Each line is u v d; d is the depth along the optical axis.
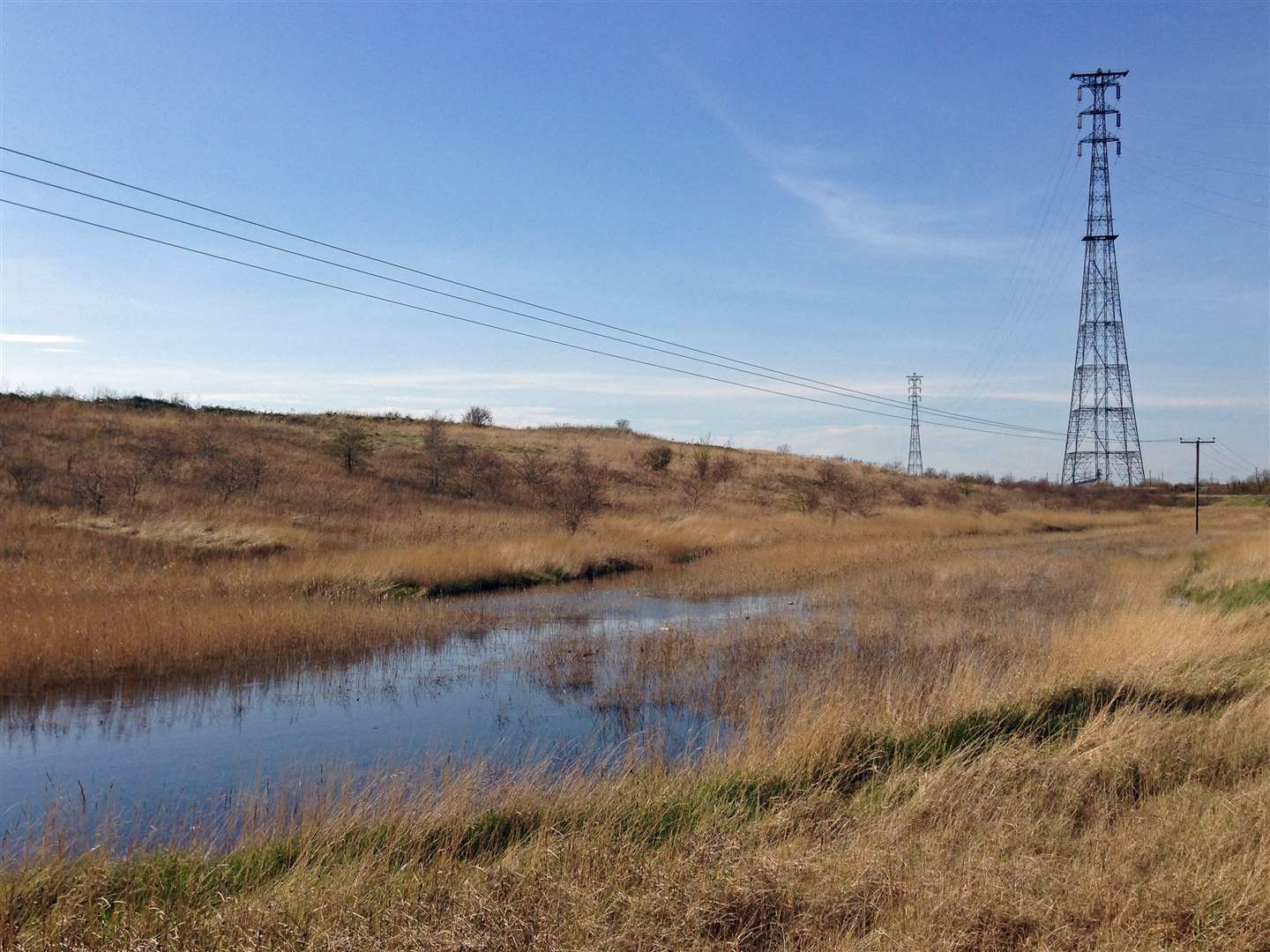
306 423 53.69
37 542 20.44
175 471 34.81
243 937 4.34
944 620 15.92
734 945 4.32
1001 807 6.04
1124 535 46.00
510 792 6.51
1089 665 10.59
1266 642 12.57
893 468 75.44
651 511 41.94
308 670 13.07
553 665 13.17
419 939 4.30
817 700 9.61
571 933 4.39
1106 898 4.68
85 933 4.42
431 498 38.91
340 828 5.88
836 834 5.82
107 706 10.96
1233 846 5.23
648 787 6.75
